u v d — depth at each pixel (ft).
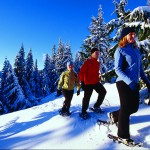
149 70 24.45
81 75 21.65
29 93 153.17
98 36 87.10
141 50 25.27
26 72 175.01
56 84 187.73
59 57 179.11
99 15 91.15
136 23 24.90
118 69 14.94
